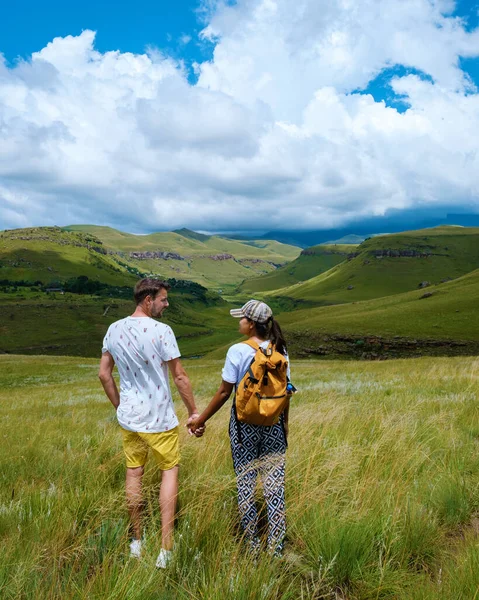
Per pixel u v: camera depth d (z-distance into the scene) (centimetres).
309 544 333
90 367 4353
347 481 424
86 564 298
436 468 483
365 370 2289
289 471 455
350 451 491
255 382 341
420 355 6406
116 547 321
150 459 498
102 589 266
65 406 1441
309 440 554
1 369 4116
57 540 329
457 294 9181
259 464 354
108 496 409
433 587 272
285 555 330
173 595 271
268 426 364
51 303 19362
